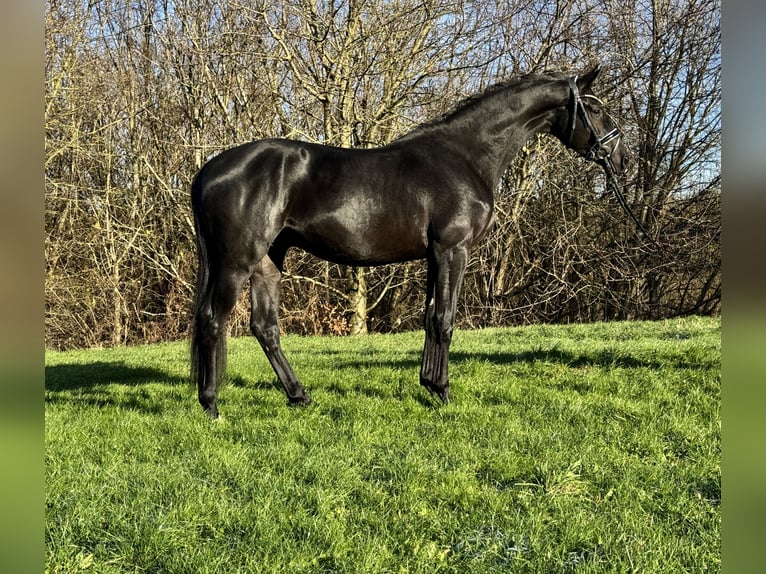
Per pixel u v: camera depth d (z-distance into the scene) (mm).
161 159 18141
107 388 7480
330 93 14844
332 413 5633
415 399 5871
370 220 5367
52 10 16766
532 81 5906
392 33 15117
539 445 4461
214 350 5457
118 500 3684
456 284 5578
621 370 6957
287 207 5375
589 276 18484
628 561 2930
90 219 17984
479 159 5766
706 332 10320
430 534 3242
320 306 18625
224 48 15188
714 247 17406
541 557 2982
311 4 14609
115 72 18172
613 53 17203
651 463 4184
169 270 18125
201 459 4344
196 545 3162
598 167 16953
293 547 3105
